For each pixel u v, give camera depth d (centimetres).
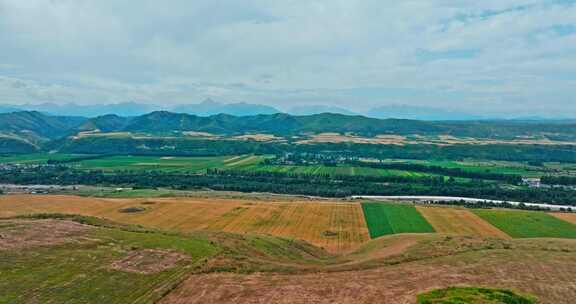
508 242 7588
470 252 6594
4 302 4175
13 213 11981
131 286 4809
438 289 4528
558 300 4291
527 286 4681
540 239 8212
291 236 10906
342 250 9650
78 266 5331
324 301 4275
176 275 5238
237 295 4534
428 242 7681
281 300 4341
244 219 12650
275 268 5716
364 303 4181
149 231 7738
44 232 6844
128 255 5938
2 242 6050
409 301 4191
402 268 5653
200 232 8144
